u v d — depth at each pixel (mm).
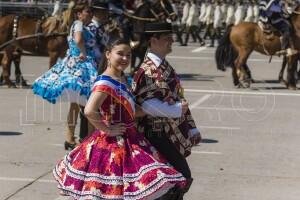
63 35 30828
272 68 44406
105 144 11484
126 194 11156
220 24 61469
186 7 60562
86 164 11406
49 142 20875
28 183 16328
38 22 31531
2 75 34562
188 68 44031
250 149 20312
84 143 11672
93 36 18812
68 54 18703
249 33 34469
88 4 18750
